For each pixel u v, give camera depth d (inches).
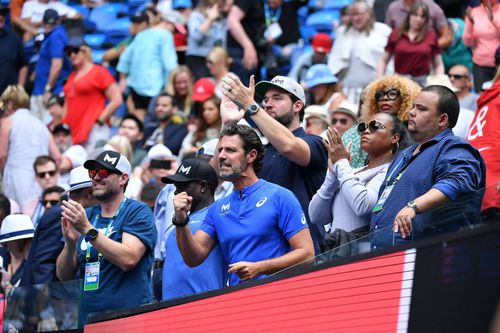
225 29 1766.7
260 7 1694.1
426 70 1499.8
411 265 624.1
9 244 1169.4
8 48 1900.8
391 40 1518.2
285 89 936.3
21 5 2090.3
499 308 569.9
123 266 897.5
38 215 1406.3
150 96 1764.3
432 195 761.0
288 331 683.4
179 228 811.4
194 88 1563.7
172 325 761.0
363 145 912.3
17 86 1584.6
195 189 915.4
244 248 810.8
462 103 1398.9
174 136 1549.0
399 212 761.6
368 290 644.1
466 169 777.6
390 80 982.4
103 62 1978.3
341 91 1514.5
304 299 677.9
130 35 2023.9
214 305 734.5
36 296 933.2
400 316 623.5
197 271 864.9
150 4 1985.7
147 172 1353.3
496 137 903.7
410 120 828.0
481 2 1480.1
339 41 1584.6
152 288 984.3
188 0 1846.7
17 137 1560.0
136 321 793.6
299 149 898.1
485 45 1473.9
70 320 911.0
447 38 1553.9
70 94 1720.0
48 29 1875.0
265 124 890.7
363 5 1565.0
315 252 913.5
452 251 600.1
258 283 709.3
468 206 635.5
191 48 1761.8
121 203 936.3
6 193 1561.3
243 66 1676.9
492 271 576.1
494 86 920.9
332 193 890.1
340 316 655.8
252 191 822.5
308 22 2023.9
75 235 932.0
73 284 912.3
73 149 1569.9
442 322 598.9
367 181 896.3
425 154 808.3
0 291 1018.7
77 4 2234.3
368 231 873.5
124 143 1417.3
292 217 804.6
